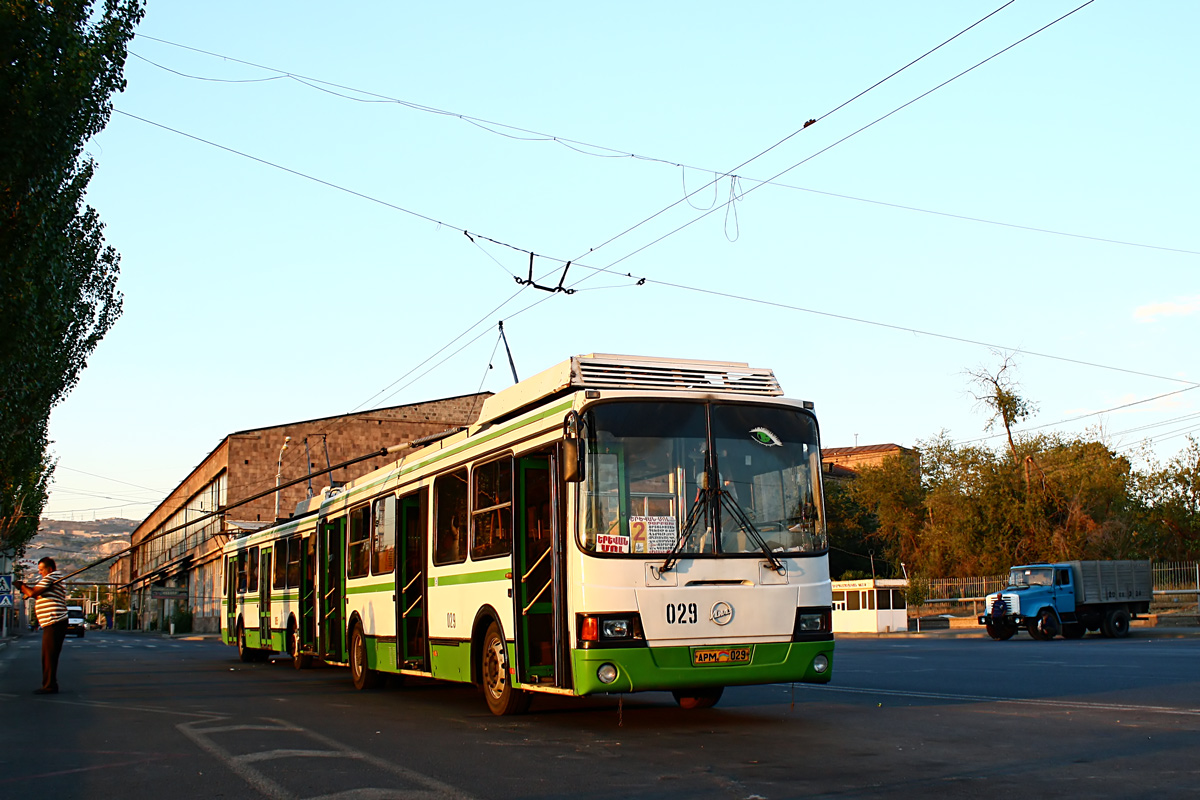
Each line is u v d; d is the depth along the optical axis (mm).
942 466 58781
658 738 10242
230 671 23391
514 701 12094
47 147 16844
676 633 10336
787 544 11031
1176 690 14078
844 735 10203
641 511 10531
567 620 10492
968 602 50844
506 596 11906
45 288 19344
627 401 10742
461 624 13211
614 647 10125
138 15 19125
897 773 8039
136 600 124500
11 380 19438
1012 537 53500
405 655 15211
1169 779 7551
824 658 10961
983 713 11750
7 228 17172
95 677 21312
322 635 19797
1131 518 52938
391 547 15930
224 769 8781
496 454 12430
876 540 74562
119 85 19000
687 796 7301
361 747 9930
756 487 11031
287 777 8328
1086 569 35656
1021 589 35344
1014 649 27016
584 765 8680
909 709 12359
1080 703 12594
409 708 13750
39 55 16594
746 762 8695
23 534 51188
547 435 11172
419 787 7789
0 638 51312
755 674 10562
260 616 26078
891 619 43594
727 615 10555
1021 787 7383
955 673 18062
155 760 9336
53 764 9180
